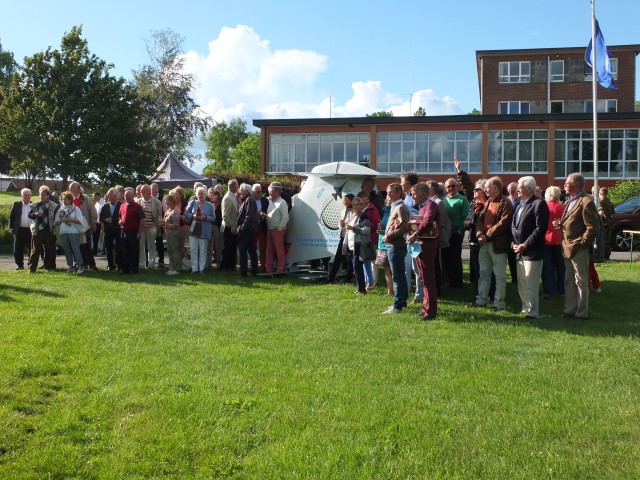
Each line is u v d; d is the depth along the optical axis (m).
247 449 4.48
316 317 8.75
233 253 13.63
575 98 46.84
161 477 4.11
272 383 5.75
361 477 4.04
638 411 5.07
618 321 8.63
